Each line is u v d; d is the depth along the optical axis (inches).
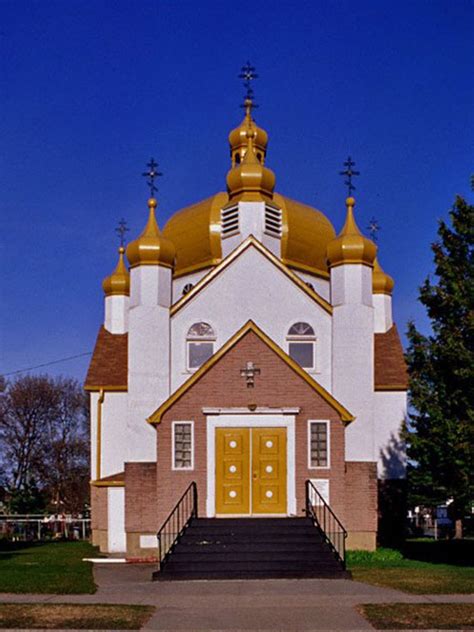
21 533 1895.9
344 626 545.0
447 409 832.9
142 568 944.9
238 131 1551.4
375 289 1425.9
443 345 829.8
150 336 1127.0
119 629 539.2
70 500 2534.5
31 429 2576.3
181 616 585.6
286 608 617.6
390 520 1172.5
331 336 1169.4
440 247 866.1
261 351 1041.5
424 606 610.9
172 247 1165.1
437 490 995.3
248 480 1013.8
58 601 652.7
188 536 886.4
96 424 1258.6
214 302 1175.0
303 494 1008.2
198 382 1036.5
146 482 1077.8
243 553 837.8
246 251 1192.8
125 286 1423.5
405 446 1190.3
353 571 847.7
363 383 1125.1
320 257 1422.2
